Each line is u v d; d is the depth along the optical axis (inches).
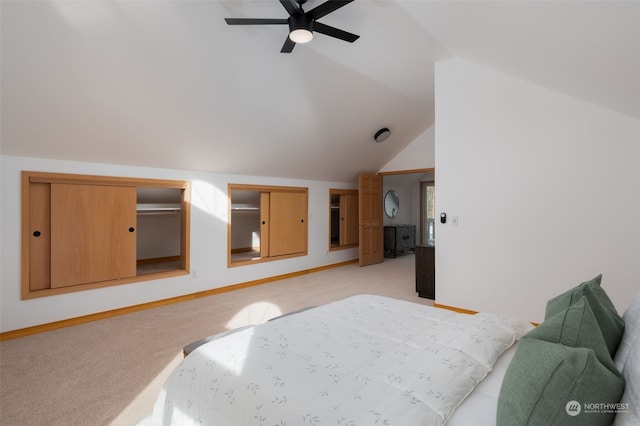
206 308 166.2
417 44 135.9
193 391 59.7
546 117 133.3
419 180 368.8
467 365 57.4
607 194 122.5
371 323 80.0
